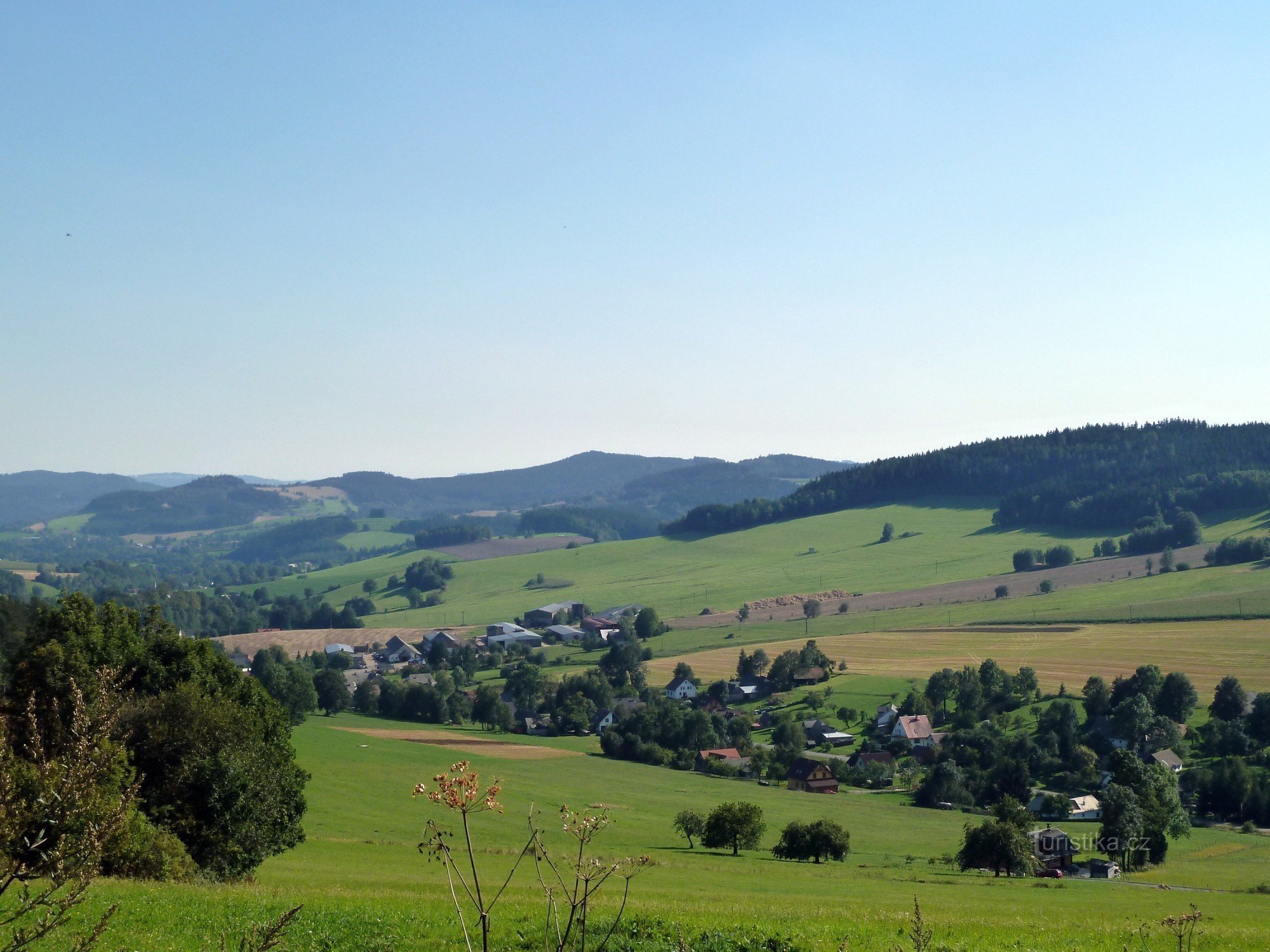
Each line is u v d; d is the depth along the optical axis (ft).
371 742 416.46
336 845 217.97
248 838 139.54
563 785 360.07
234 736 142.51
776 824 323.37
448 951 66.54
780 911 105.81
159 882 102.63
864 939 78.02
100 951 59.00
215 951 62.49
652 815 319.88
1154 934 94.73
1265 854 307.58
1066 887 226.17
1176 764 399.85
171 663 159.22
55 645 138.92
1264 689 467.93
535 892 127.85
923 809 374.22
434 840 29.58
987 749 427.74
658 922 77.51
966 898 180.34
